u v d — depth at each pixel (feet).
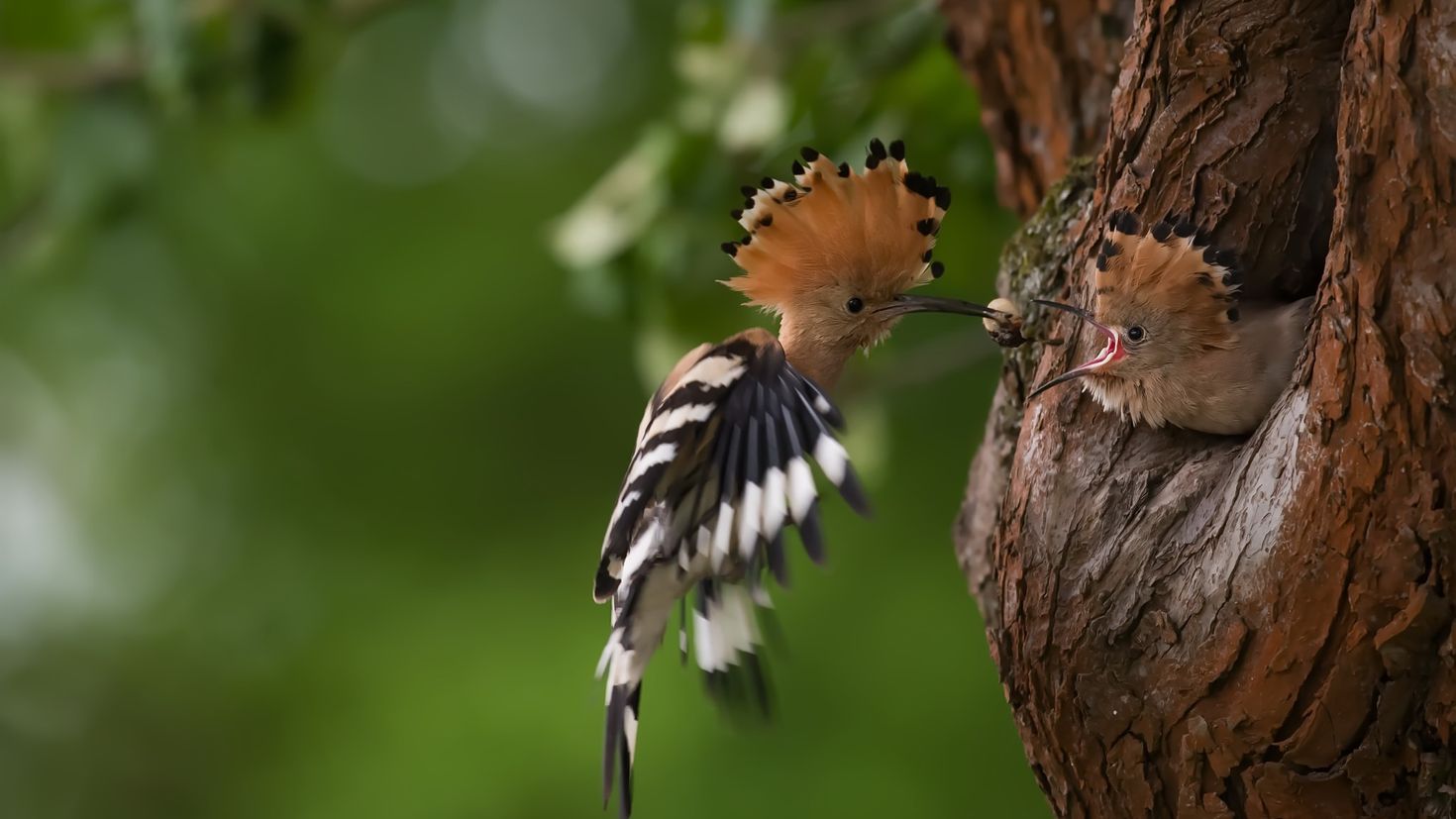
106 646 58.08
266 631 53.93
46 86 36.29
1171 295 19.53
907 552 47.06
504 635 50.24
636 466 20.66
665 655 45.47
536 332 52.13
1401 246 16.16
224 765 55.83
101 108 36.09
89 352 49.32
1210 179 20.13
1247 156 20.01
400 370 52.70
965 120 31.53
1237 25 19.93
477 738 48.08
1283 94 19.88
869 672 45.98
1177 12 20.13
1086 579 19.10
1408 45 15.89
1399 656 17.03
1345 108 16.62
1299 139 19.86
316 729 51.75
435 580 52.42
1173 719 18.39
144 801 57.00
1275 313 19.63
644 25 55.21
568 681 48.65
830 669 46.19
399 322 52.47
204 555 55.31
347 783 48.98
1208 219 20.12
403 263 52.60
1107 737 18.89
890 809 44.29
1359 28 16.37
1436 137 15.85
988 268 33.86
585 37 55.42
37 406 51.57
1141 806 18.83
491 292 52.26
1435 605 16.72
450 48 55.11
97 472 54.65
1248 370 19.33
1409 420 16.37
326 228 52.49
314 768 50.26
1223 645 17.93
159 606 56.39
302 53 35.17
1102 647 18.83
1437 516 16.48
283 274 52.42
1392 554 16.75
